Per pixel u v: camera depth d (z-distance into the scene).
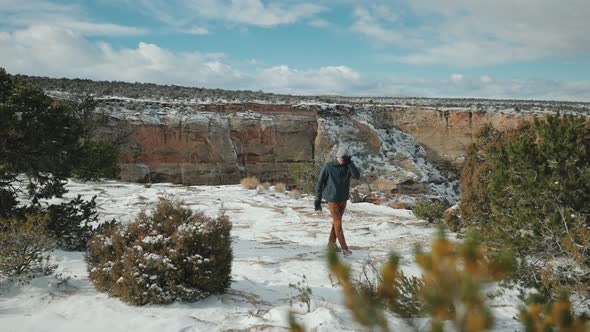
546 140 6.25
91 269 5.64
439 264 1.27
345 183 8.87
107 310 4.72
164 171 33.88
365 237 11.59
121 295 5.09
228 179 35.94
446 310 1.25
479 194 9.99
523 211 6.10
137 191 19.62
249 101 44.28
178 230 5.58
